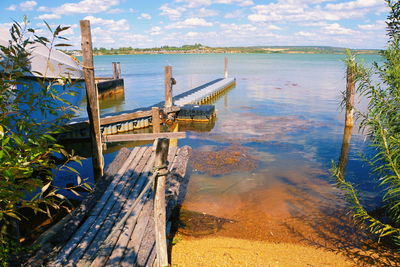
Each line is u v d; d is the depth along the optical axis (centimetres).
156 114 1280
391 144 439
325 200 830
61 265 438
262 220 724
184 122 1872
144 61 13150
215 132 1612
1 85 244
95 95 912
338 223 709
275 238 647
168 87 1762
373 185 932
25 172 238
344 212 760
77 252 470
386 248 600
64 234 521
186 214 744
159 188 425
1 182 227
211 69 7281
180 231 668
